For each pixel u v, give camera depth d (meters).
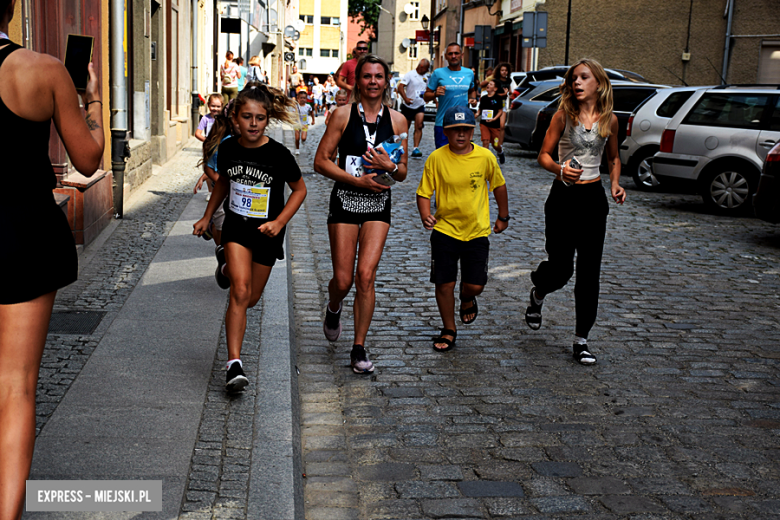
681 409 4.98
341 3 86.56
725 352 6.08
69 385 4.61
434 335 6.32
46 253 2.65
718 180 12.37
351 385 5.25
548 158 5.67
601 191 5.71
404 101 17.70
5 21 2.64
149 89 13.47
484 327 6.55
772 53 27.19
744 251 9.68
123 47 9.65
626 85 16.75
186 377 4.79
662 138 12.90
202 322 5.88
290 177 4.74
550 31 27.95
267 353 5.33
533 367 5.67
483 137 17.92
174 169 15.02
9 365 2.68
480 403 5.01
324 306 6.96
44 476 3.50
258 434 4.11
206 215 4.98
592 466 4.20
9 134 2.56
